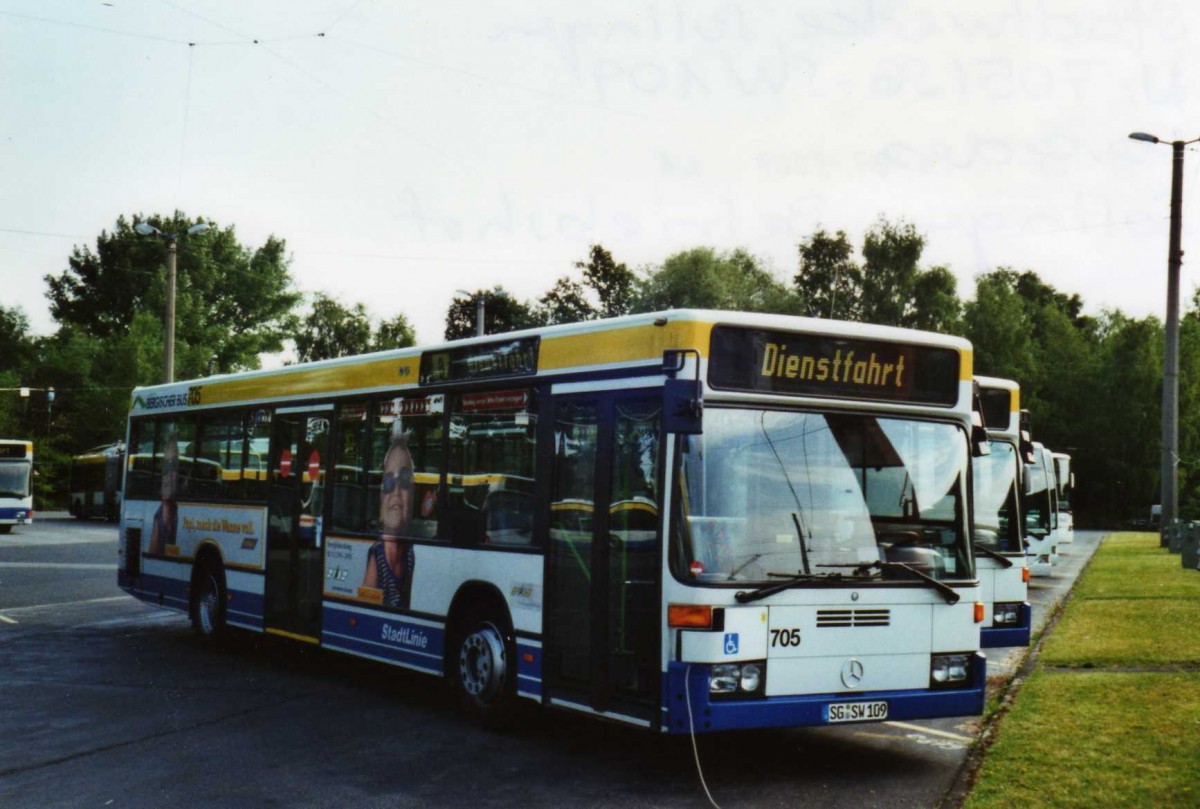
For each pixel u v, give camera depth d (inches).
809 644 298.5
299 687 453.7
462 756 334.3
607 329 332.2
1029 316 3196.4
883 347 320.8
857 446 315.0
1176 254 1338.6
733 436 302.8
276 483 505.7
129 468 650.2
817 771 317.4
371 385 448.5
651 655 299.0
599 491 324.8
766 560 298.4
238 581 530.6
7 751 341.7
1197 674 426.9
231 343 3174.2
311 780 307.0
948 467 326.3
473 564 379.9
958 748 347.3
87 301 3267.7
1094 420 2930.6
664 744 351.6
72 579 952.3
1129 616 629.3
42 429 3137.3
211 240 3265.3
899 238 2650.1
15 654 542.0
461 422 394.9
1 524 1795.0
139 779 308.3
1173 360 1370.6
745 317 306.8
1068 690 406.3
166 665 508.7
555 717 392.8
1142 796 266.5
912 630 311.4
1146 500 2920.8
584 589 327.9
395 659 418.9
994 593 508.4
